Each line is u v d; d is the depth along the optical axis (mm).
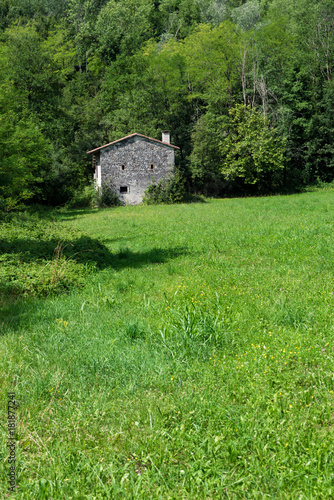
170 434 3670
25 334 6090
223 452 3367
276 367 4648
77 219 30656
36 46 53344
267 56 60219
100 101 67875
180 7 91188
